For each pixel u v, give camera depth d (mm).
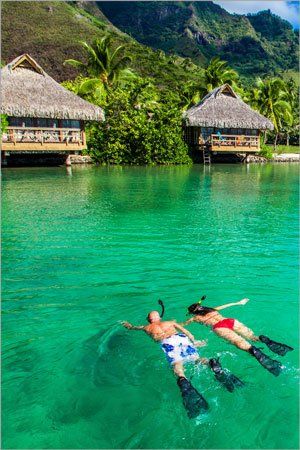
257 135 38156
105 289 7500
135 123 34375
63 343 5555
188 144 38438
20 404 4348
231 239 10930
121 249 9992
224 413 4098
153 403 4277
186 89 53562
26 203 16125
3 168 29531
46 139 29453
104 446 3797
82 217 13578
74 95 30812
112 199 17250
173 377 4656
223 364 4828
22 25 101062
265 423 3982
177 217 13703
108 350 5254
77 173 27406
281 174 28703
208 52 197875
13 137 27859
